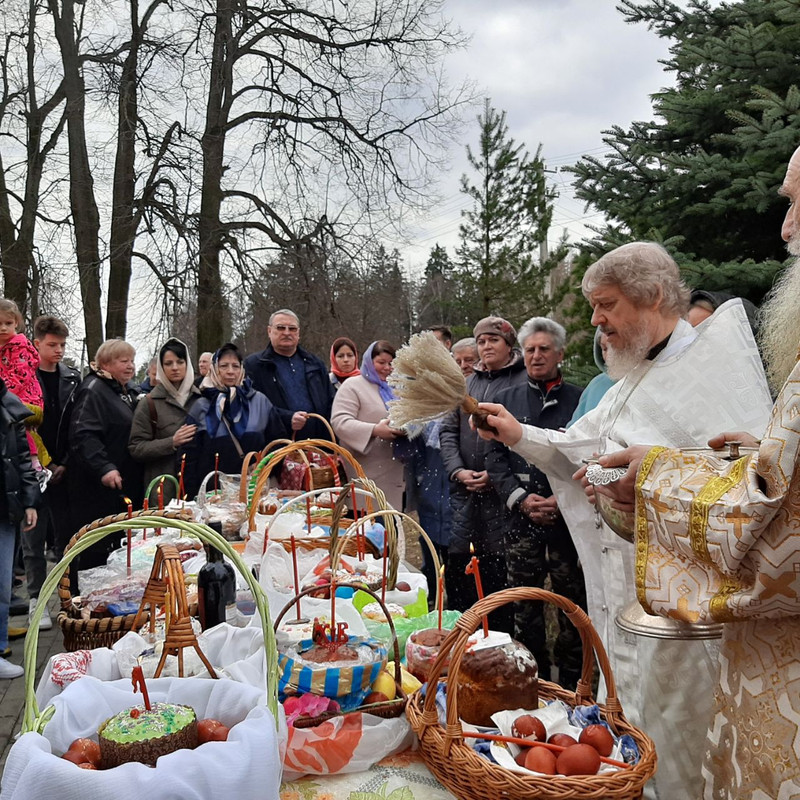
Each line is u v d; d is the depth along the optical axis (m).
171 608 1.52
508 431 2.38
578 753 1.30
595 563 2.37
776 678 1.33
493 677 1.46
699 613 1.38
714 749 1.48
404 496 4.82
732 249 4.79
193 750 1.17
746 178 4.34
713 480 1.39
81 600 2.21
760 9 4.82
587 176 5.18
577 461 2.32
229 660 1.70
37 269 12.85
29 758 1.16
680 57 4.97
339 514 2.26
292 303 13.01
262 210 13.14
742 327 2.08
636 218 5.09
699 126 4.91
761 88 4.24
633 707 2.12
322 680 1.53
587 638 1.53
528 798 1.24
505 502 3.52
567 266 13.52
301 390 5.14
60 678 1.63
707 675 1.98
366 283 13.52
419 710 1.49
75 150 12.84
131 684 1.48
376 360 4.61
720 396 2.02
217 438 4.34
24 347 4.57
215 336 12.87
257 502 2.74
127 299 13.03
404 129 12.97
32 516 4.21
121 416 4.77
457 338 13.21
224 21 12.18
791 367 1.50
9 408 4.02
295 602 1.80
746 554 1.29
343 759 1.44
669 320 2.15
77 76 12.56
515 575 3.53
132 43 12.14
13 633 4.61
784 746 1.31
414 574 2.39
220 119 12.73
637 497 1.49
